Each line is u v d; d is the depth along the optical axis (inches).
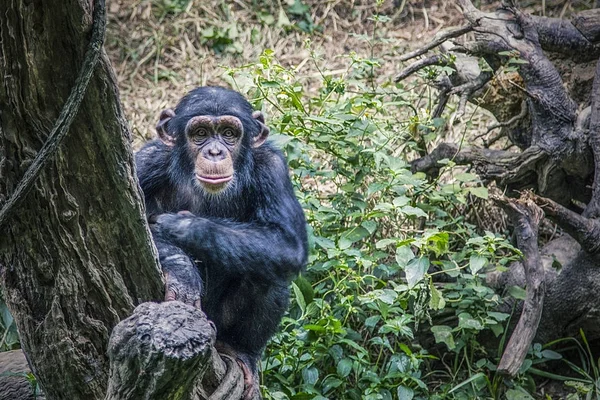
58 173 253.9
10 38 232.8
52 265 268.2
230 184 373.1
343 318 469.4
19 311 277.9
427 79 522.0
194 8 746.2
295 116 482.6
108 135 251.3
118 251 273.0
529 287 448.1
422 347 490.9
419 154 561.6
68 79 240.7
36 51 235.1
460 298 462.9
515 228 456.4
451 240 518.6
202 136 376.2
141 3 747.4
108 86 243.1
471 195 540.7
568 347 497.4
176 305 248.5
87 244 267.4
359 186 494.9
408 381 443.8
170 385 243.4
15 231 263.6
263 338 377.1
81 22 229.3
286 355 429.4
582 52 517.3
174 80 693.9
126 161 258.4
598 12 511.2
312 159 581.9
